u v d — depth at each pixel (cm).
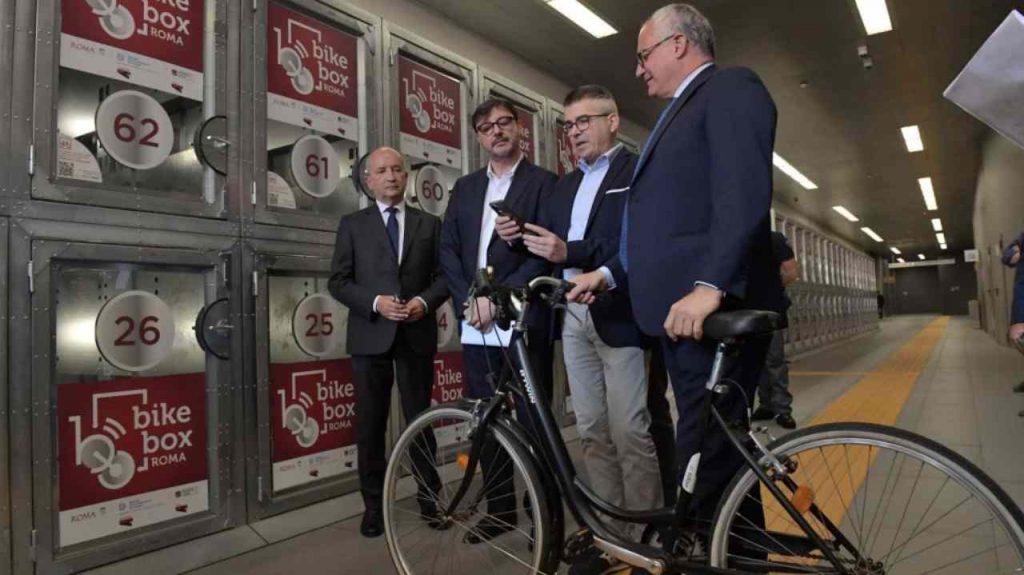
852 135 880
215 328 274
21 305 220
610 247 229
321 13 332
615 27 509
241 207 289
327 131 334
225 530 273
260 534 274
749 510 148
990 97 115
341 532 281
